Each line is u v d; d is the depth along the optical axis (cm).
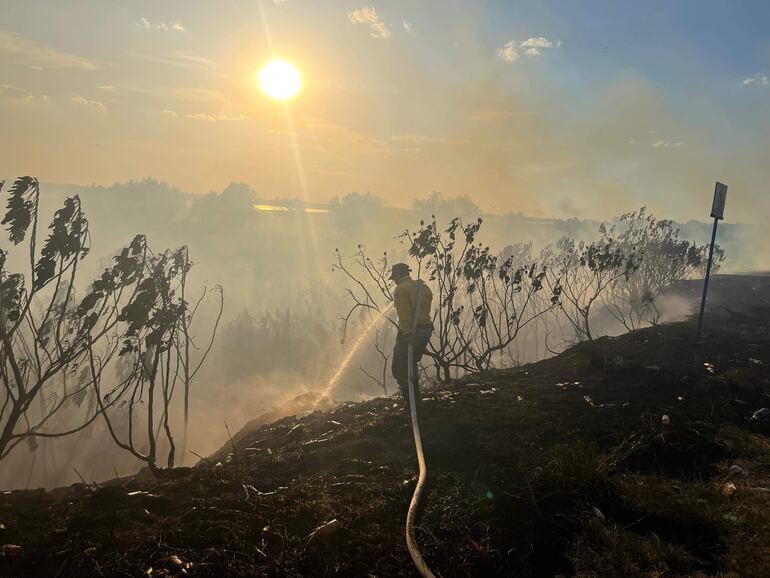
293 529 421
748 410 684
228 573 364
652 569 369
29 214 582
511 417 652
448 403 713
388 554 388
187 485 513
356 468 534
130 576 358
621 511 441
